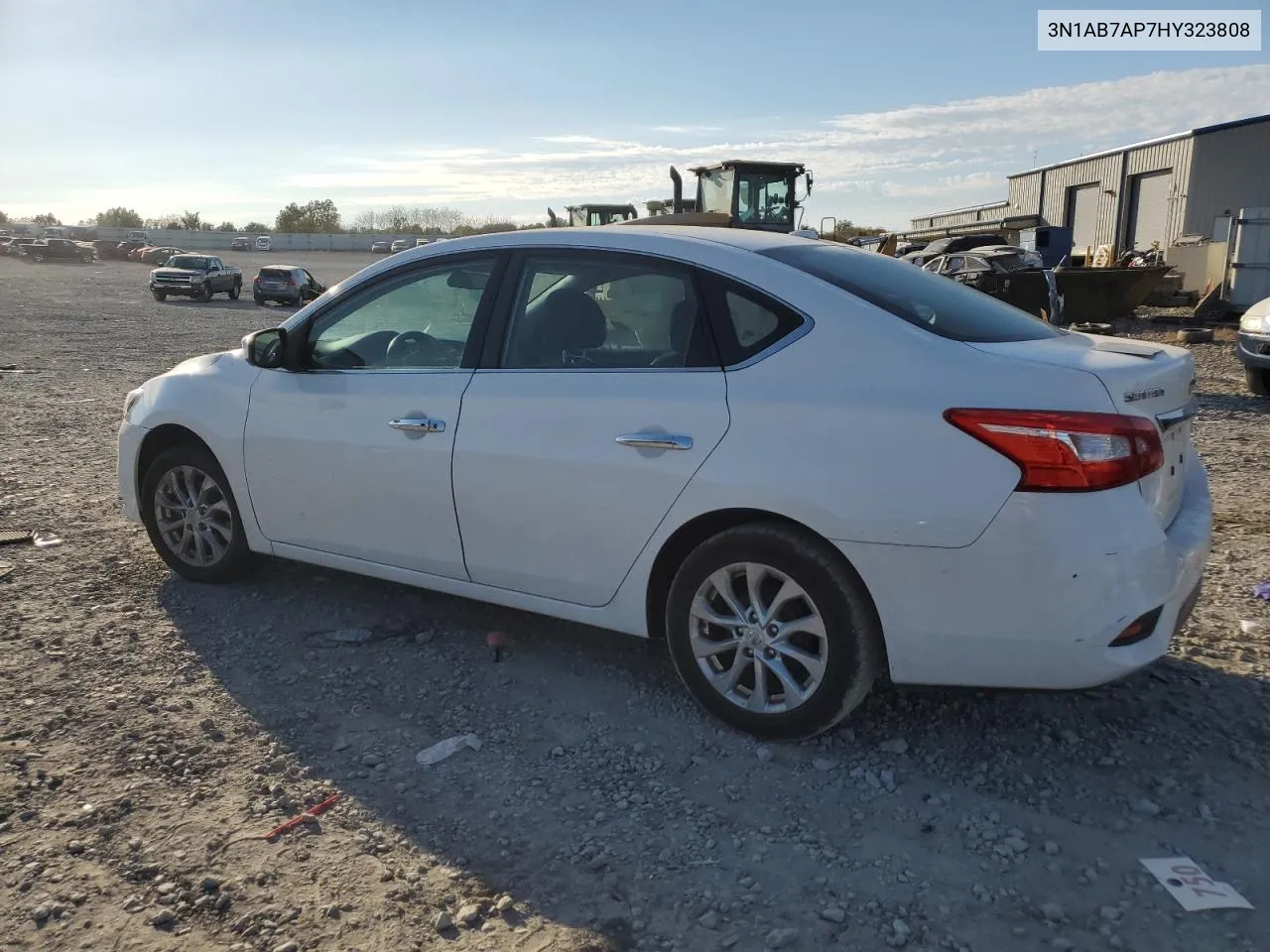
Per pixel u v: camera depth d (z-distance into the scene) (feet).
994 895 8.87
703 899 8.84
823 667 10.78
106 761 10.91
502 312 12.89
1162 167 107.55
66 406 36.70
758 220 60.03
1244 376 41.27
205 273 120.67
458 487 12.82
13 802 10.08
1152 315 75.77
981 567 9.86
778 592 11.02
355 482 13.80
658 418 11.37
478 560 12.98
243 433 14.90
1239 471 24.67
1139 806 10.21
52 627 14.49
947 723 11.91
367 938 8.32
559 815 10.11
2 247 246.68
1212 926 8.46
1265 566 17.12
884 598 10.33
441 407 12.96
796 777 10.79
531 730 11.84
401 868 9.25
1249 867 9.26
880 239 101.81
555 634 14.60
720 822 9.99
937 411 10.03
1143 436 9.85
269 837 9.65
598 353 12.12
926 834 9.79
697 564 11.39
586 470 11.80
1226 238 83.05
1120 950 8.18
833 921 8.54
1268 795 10.43
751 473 10.74
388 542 13.78
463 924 8.52
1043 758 11.16
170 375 16.37
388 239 313.53
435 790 10.54
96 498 22.02
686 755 11.27
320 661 13.57
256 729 11.73
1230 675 13.07
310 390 14.26
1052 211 132.87
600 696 12.67
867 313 10.84
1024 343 11.00
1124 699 12.45
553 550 12.32
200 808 10.10
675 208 43.96
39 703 12.16
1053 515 9.64
